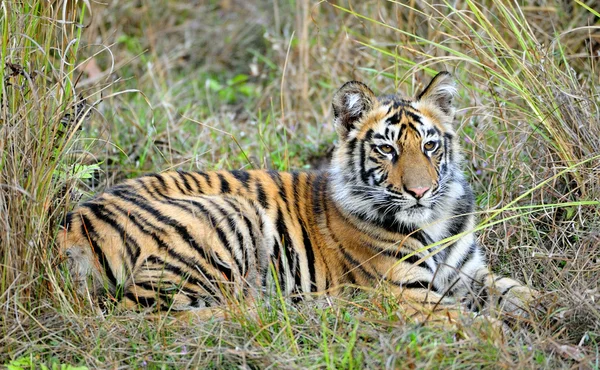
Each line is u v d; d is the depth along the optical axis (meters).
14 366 7.76
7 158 8.52
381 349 7.79
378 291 9.03
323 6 16.80
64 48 9.94
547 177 10.96
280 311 8.90
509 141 11.57
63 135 9.15
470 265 10.11
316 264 10.09
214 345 8.32
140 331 8.54
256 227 9.77
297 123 14.68
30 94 8.95
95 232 9.25
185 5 19.06
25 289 8.59
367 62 14.99
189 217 9.44
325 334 8.05
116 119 14.31
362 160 9.92
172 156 13.21
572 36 13.91
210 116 15.47
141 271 9.16
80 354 8.17
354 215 9.92
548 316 8.55
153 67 17.06
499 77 11.03
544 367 7.66
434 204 9.86
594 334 8.22
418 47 13.66
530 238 10.54
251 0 19.20
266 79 17.41
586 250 9.69
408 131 9.68
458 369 7.61
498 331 8.10
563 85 11.10
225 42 18.52
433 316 8.74
